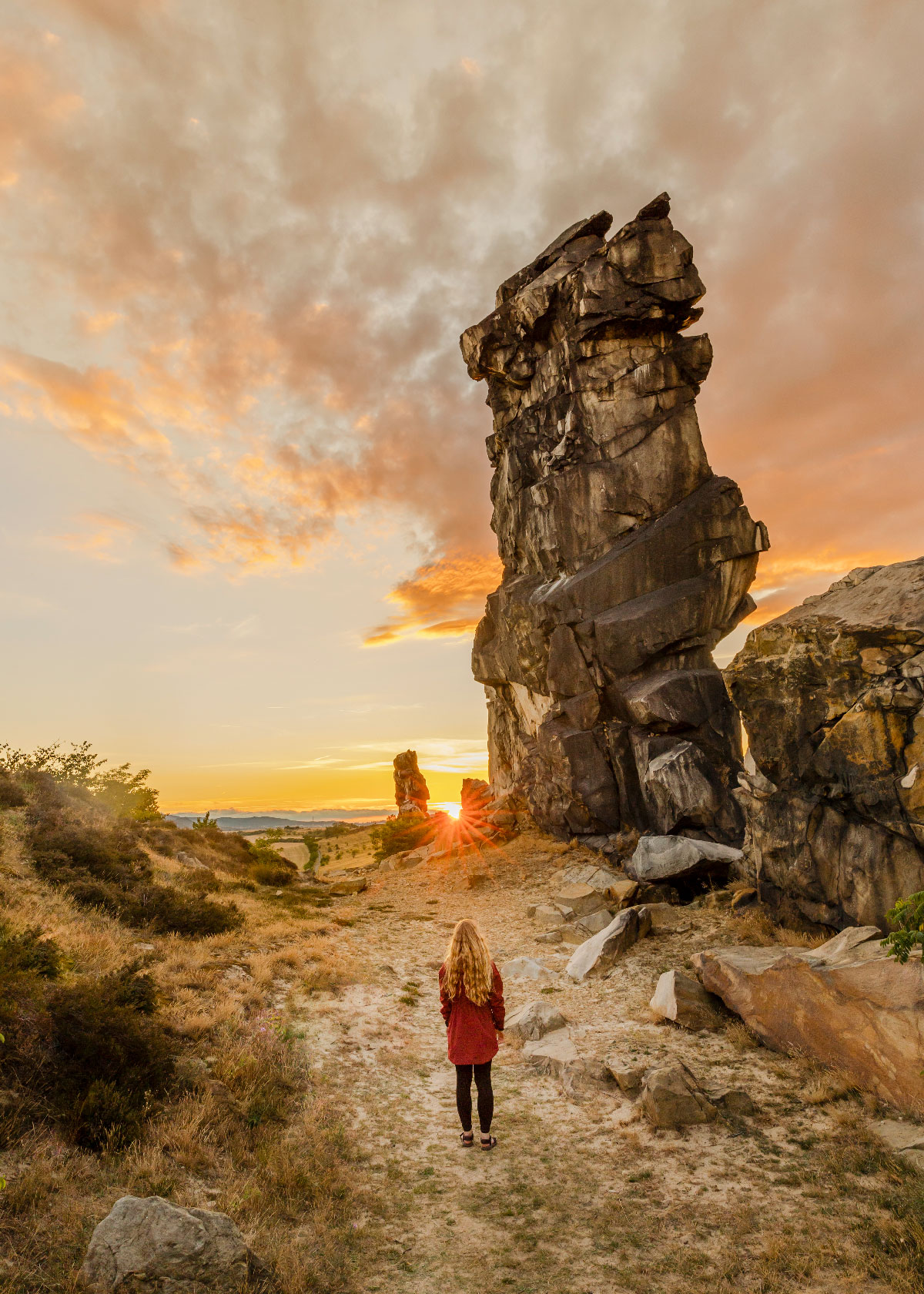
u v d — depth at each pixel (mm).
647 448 25078
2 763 25172
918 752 9625
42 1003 5676
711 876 15703
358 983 10734
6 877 11680
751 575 24000
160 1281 3432
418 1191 5250
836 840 10688
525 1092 7266
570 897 16844
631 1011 9312
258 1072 6617
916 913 6258
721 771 20047
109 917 11547
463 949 6328
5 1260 3504
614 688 23234
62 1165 4445
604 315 25812
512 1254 4410
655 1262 4273
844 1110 6105
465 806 33219
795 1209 4762
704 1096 6355
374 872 29875
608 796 22594
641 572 23812
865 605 11203
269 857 32156
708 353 25688
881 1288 3885
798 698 11445
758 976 7910
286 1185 4992
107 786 30266
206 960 9969
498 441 31328
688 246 25719
